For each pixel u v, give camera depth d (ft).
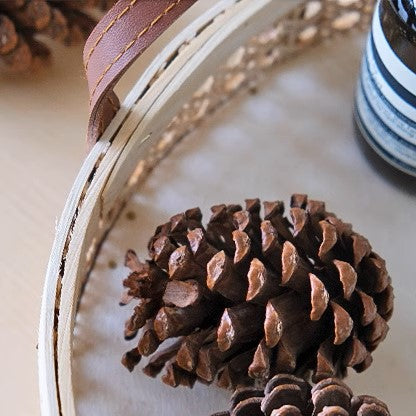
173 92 1.41
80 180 1.36
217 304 1.31
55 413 1.26
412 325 1.45
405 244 1.50
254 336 1.29
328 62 1.63
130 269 1.39
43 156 1.58
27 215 1.54
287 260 1.27
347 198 1.53
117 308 1.46
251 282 1.26
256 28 1.51
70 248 1.33
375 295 1.32
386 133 1.45
